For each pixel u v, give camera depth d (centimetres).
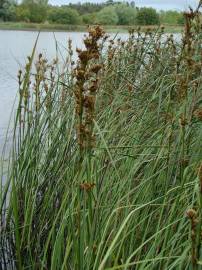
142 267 229
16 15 3159
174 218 267
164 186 298
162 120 385
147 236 284
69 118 412
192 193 257
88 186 221
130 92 433
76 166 326
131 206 276
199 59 426
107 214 282
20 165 403
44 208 366
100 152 340
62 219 307
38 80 441
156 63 529
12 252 373
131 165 323
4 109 884
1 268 368
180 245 238
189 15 282
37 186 390
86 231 258
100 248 237
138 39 578
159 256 236
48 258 352
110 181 314
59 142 409
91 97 208
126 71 501
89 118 215
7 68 1493
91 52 206
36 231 370
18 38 2616
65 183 352
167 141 324
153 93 416
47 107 442
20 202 396
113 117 407
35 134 412
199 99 352
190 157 307
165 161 312
